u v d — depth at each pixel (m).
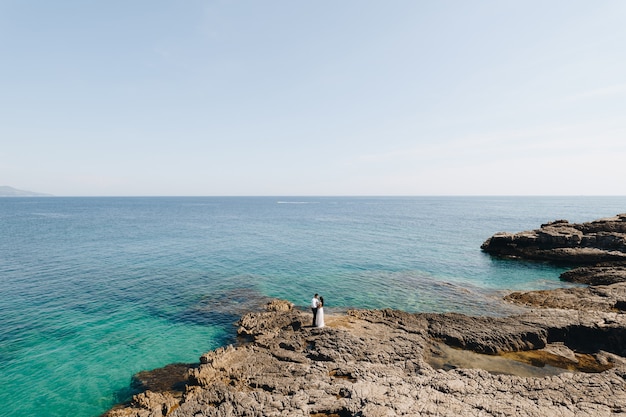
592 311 21.23
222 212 153.12
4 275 34.94
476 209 171.50
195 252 48.59
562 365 16.69
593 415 11.60
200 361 16.89
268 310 24.86
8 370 16.94
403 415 11.45
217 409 12.52
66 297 28.06
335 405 12.43
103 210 161.62
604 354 17.44
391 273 36.56
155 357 18.31
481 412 11.76
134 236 65.50
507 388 13.53
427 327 20.44
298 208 193.75
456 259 43.78
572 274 33.69
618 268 32.75
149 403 13.88
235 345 19.58
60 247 52.03
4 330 21.64
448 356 17.44
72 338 20.58
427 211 157.62
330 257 45.16
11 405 14.27
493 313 24.59
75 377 16.36
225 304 26.61
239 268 38.75
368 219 111.31
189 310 25.31
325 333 18.94
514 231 74.75
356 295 28.95
